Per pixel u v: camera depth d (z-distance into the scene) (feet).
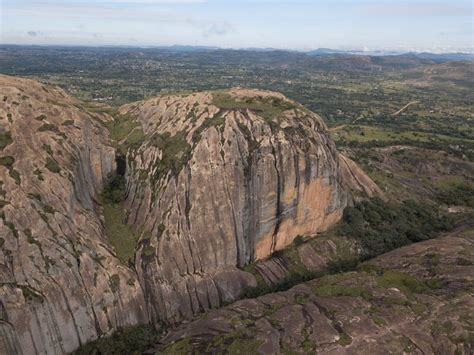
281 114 256.73
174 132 247.91
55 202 187.83
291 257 244.22
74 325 169.17
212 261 215.72
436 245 231.50
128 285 189.57
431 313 161.48
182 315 199.11
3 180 177.06
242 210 226.99
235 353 146.00
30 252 165.89
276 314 166.91
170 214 214.07
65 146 215.10
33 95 233.55
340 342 147.02
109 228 218.79
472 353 145.38
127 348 171.83
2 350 148.66
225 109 249.55
